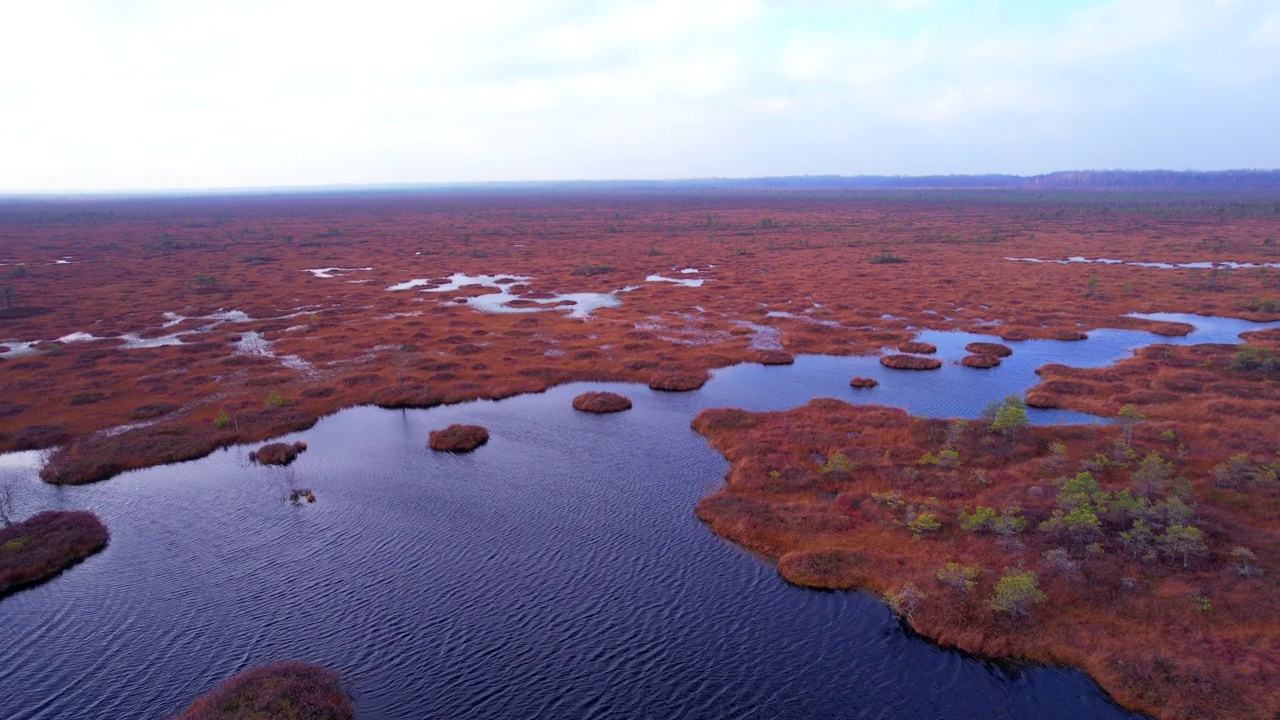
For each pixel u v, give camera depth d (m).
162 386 71.88
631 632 34.69
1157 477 43.75
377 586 38.59
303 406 66.44
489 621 35.56
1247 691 28.77
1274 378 67.19
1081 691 30.34
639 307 111.25
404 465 54.41
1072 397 65.69
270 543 43.06
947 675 31.48
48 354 83.06
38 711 29.92
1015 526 40.19
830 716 29.23
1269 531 38.81
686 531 44.44
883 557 39.72
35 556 40.78
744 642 33.91
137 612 36.59
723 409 63.66
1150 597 34.44
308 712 29.08
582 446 57.84
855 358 83.00
